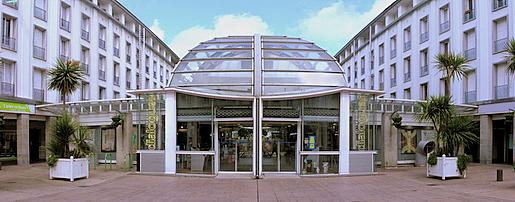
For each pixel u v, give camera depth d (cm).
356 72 4956
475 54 2583
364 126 1831
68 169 1528
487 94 2469
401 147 2317
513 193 1176
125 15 4038
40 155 2703
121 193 1217
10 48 2366
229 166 1756
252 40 2058
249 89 1797
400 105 2220
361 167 1762
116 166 2097
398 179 1591
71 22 2934
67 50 2900
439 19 2934
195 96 1773
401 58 3497
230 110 1747
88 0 3148
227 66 1875
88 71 3159
